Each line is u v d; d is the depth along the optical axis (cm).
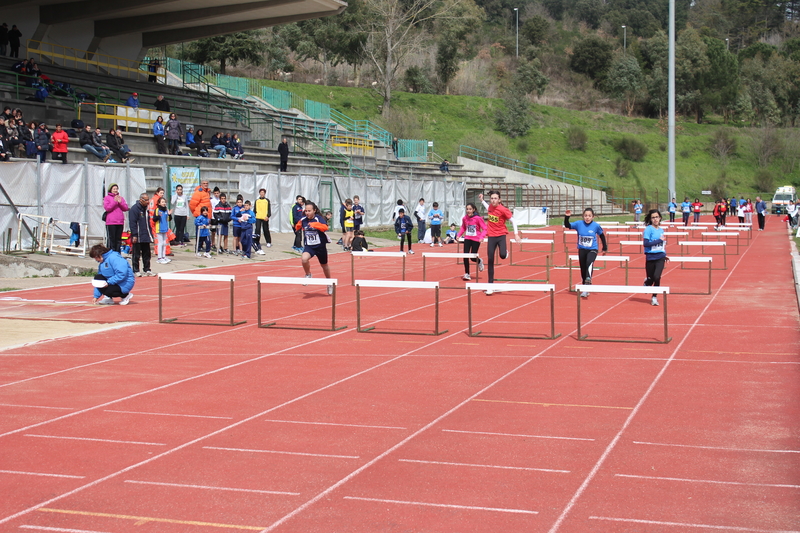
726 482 545
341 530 471
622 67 10125
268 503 515
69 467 587
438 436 658
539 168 7512
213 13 3791
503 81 9756
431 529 471
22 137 2448
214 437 659
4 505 514
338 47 8469
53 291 1619
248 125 4347
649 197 7544
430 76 9188
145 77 4431
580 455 606
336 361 965
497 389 819
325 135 4938
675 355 987
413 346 1061
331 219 3503
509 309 1405
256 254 2514
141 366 938
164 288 1717
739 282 1838
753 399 769
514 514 493
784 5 13450
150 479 561
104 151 2712
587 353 1005
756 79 10256
